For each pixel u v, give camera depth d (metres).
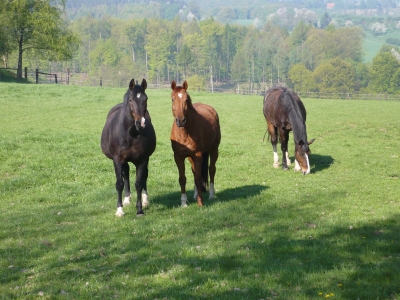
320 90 95.00
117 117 9.67
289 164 15.60
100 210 10.55
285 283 6.33
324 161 16.33
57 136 18.20
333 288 6.12
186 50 128.12
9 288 6.49
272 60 120.06
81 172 14.09
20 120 25.17
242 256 7.32
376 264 6.84
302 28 142.62
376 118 26.02
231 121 25.73
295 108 13.94
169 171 14.55
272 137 15.50
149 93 38.75
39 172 13.82
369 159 16.58
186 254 7.44
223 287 6.25
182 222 9.23
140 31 153.88
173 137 10.00
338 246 7.57
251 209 10.14
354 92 95.50
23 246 8.28
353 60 124.88
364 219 9.05
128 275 6.77
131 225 9.16
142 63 141.62
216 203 10.59
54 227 9.40
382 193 11.34
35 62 108.12
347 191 11.60
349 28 133.62
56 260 7.50
